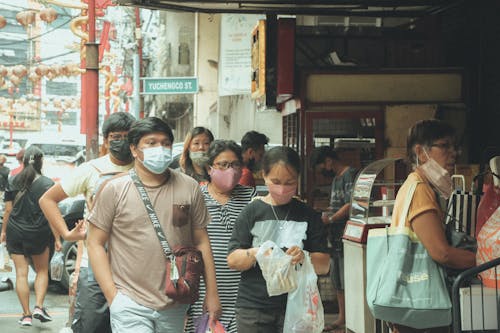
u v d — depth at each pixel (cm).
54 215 662
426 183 538
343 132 1184
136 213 513
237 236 551
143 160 510
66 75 3547
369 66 1212
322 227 554
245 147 971
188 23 3375
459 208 656
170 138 518
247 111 2442
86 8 2005
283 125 1380
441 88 1184
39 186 1096
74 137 3706
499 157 626
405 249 523
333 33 1289
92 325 613
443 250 516
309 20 1814
